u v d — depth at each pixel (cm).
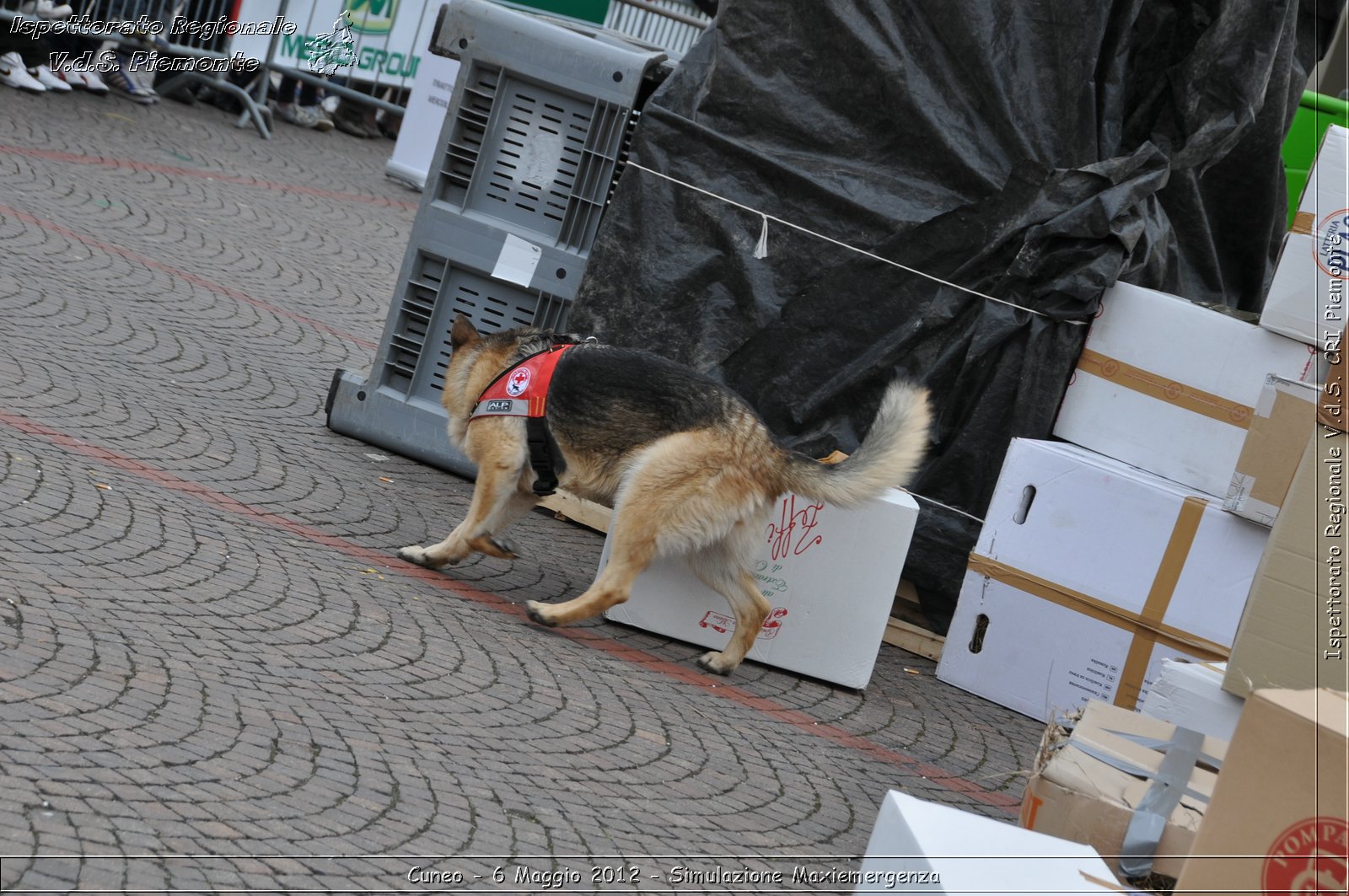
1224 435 651
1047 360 690
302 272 1100
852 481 566
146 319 838
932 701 650
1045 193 679
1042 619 655
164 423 677
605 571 587
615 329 740
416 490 727
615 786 441
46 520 507
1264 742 320
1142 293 672
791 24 720
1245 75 687
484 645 538
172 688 407
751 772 492
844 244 712
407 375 789
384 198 1510
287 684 436
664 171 732
